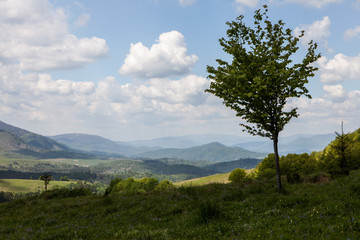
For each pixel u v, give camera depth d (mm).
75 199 21984
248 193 13562
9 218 13750
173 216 10250
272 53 13234
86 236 7984
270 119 12938
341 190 9492
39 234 8594
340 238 4750
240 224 7266
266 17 13367
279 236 5375
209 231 6961
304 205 8312
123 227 8953
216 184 19375
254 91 12281
